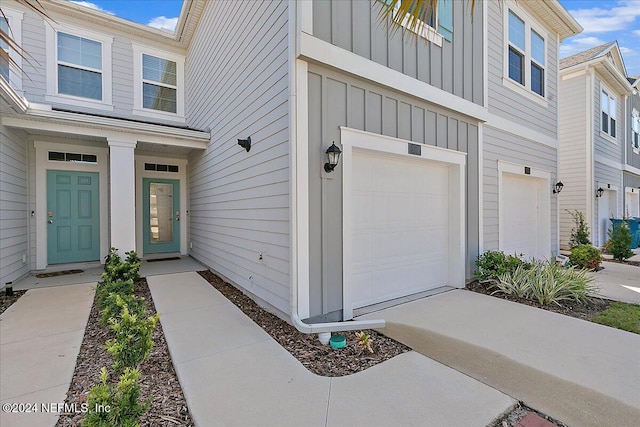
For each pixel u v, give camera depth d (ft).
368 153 13.51
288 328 11.42
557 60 25.46
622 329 10.79
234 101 17.11
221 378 8.09
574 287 14.15
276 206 12.34
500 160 19.79
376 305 13.65
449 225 16.98
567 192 32.37
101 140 21.56
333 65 11.56
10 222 17.43
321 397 7.33
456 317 11.90
